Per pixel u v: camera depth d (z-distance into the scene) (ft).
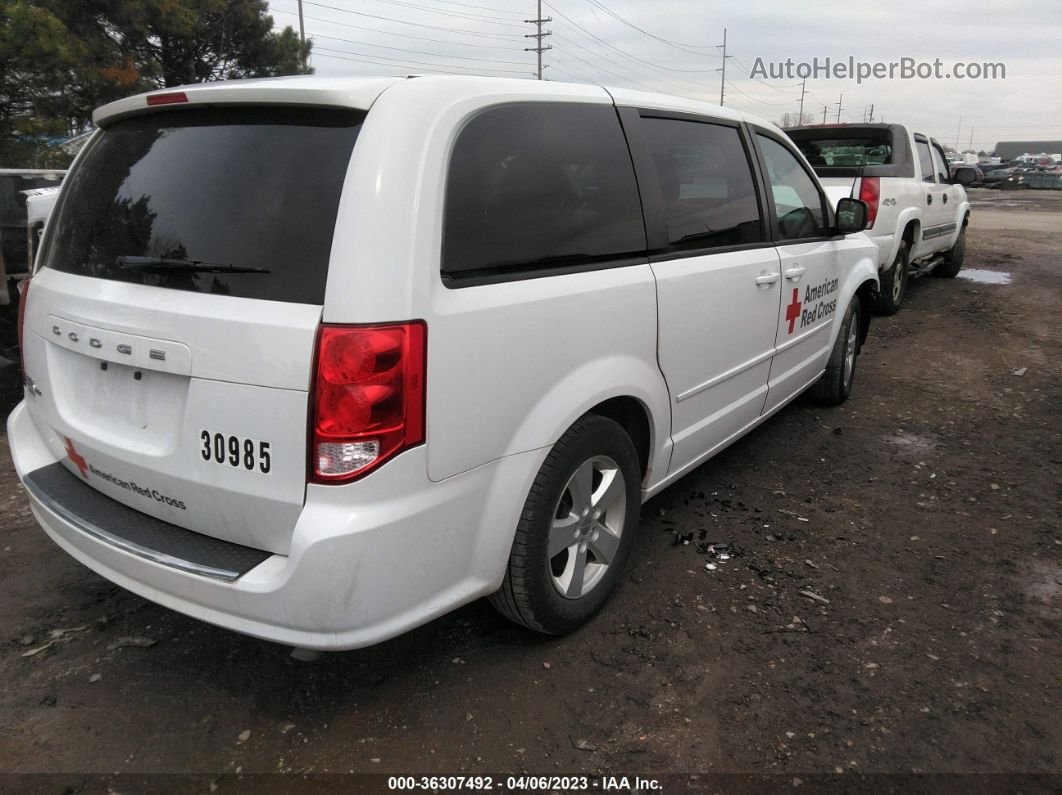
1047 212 78.69
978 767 7.38
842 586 10.47
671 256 10.15
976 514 12.59
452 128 7.30
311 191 6.83
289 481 6.72
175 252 7.36
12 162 34.99
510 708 8.21
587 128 9.07
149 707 8.24
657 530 12.06
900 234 25.68
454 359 7.07
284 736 7.84
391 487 6.75
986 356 22.53
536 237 8.19
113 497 8.31
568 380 8.41
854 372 20.45
